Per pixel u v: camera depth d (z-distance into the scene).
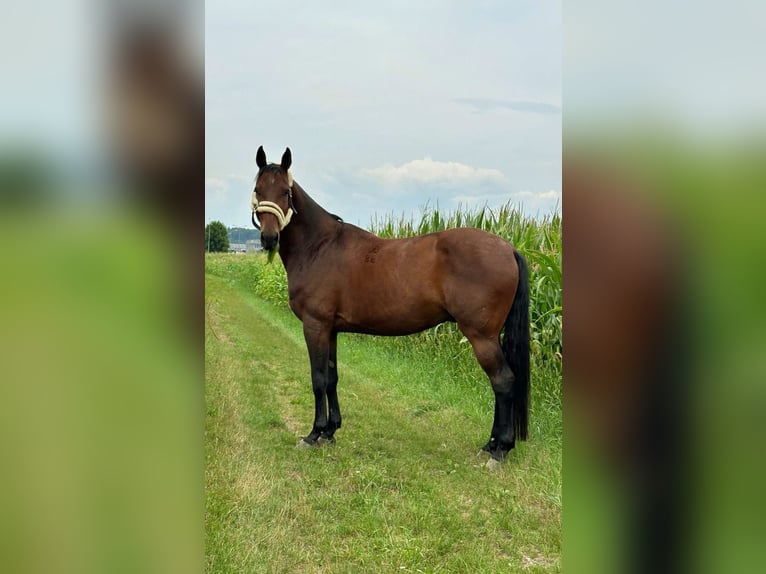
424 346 6.97
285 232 4.43
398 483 3.66
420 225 7.43
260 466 3.77
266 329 9.98
